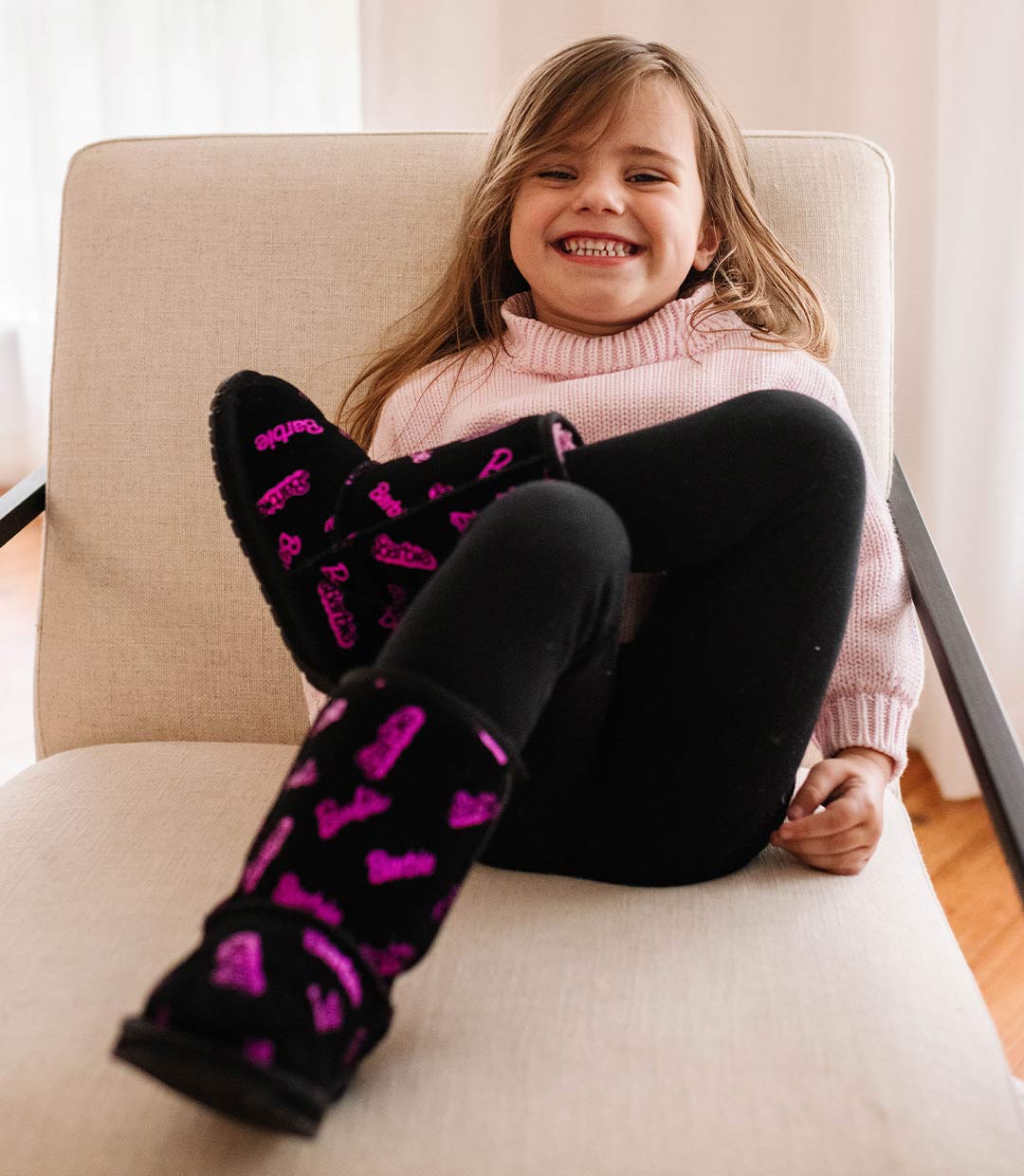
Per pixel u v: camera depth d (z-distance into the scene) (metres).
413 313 1.04
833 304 1.03
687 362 0.93
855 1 1.55
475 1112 0.58
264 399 0.76
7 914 0.73
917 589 0.87
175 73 2.00
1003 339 1.38
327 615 0.72
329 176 1.07
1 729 1.72
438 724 0.57
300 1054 0.51
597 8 1.69
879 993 0.66
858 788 0.80
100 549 1.05
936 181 1.43
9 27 2.17
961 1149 0.58
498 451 0.70
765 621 0.72
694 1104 0.59
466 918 0.72
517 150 0.98
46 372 2.35
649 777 0.74
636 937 0.70
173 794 0.87
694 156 0.99
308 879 0.55
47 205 2.21
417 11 1.75
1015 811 0.64
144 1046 0.49
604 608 0.63
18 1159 0.57
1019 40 1.30
